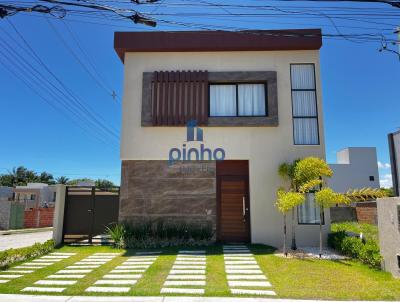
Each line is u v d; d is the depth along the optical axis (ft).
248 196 40.65
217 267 28.40
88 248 38.78
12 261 30.91
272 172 40.68
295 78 42.70
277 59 42.80
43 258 33.45
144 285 23.04
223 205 40.55
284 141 41.22
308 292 21.34
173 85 42.14
